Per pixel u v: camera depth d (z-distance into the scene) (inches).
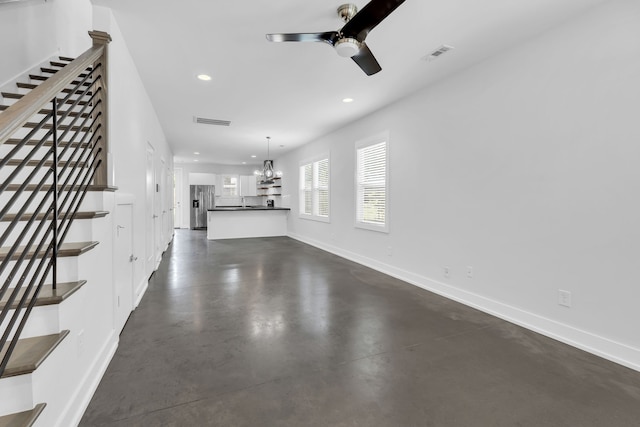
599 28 86.8
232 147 315.0
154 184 185.5
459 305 128.5
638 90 79.9
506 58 111.7
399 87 148.6
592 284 89.5
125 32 101.4
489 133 118.2
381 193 187.3
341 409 64.3
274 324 107.7
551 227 99.1
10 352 42.2
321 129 235.5
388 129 175.8
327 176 258.5
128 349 88.9
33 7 106.0
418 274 155.5
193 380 73.9
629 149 81.7
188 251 254.5
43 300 52.9
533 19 93.5
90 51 71.4
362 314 118.0
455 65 124.7
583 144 90.7
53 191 55.2
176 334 99.0
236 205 477.4
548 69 99.0
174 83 143.6
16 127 38.1
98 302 74.6
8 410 44.6
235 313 117.7
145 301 130.6
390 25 96.6
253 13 92.1
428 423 60.5
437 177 142.9
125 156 107.7
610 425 60.8
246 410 63.6
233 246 281.9
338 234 237.8
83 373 64.9
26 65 103.5
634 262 81.5
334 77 137.3
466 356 87.0
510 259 111.7
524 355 87.9
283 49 113.2
